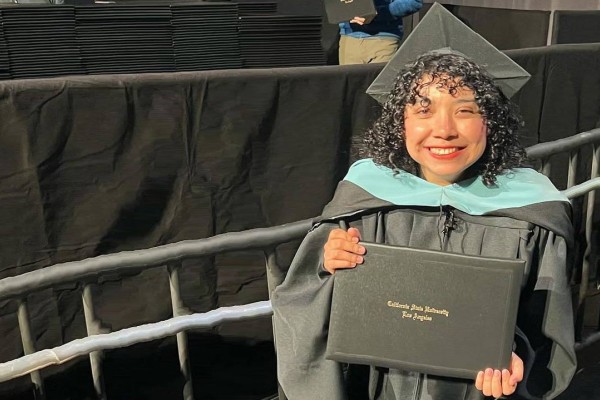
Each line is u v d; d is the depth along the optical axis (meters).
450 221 1.47
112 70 2.96
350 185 1.55
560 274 1.43
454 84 1.38
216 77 2.15
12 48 2.75
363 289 1.43
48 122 1.96
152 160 2.13
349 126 2.40
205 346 2.31
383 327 1.42
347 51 4.18
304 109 2.31
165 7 3.02
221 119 2.19
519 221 1.43
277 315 1.63
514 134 1.50
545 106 2.86
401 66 1.58
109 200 2.10
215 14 3.11
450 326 1.39
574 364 1.49
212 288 2.28
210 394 2.36
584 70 2.90
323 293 1.54
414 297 1.40
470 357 1.38
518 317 1.49
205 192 2.23
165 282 2.19
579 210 2.77
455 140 1.39
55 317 2.07
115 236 2.13
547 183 1.50
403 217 1.50
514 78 1.54
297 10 5.74
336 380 1.58
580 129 2.98
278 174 2.33
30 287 1.69
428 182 1.50
